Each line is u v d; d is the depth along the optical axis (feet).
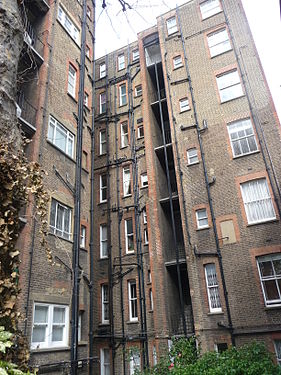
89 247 46.98
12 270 14.66
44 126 42.60
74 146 49.75
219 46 61.26
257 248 44.24
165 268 53.57
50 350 34.14
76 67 55.83
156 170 62.03
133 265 57.16
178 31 67.56
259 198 47.39
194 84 60.49
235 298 43.11
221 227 47.91
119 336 52.11
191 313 54.85
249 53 57.06
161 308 49.06
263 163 48.47
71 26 58.29
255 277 42.91
